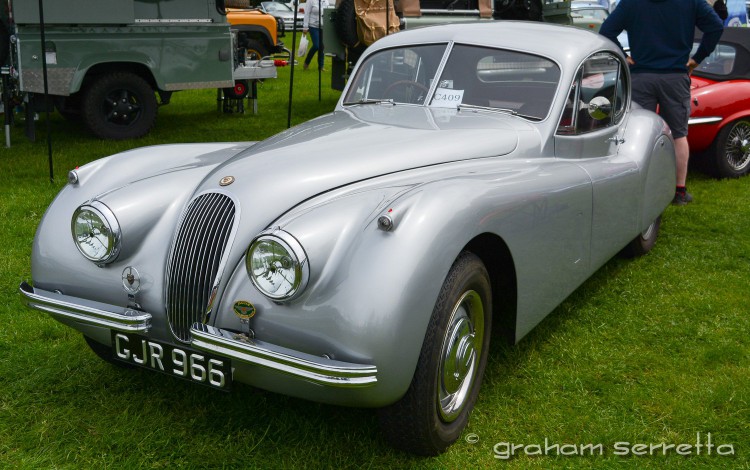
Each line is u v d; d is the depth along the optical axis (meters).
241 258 2.43
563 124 3.50
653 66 5.55
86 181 2.92
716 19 5.41
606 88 4.01
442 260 2.28
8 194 5.91
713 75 6.98
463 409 2.70
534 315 3.04
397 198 2.37
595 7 14.72
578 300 4.10
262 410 2.88
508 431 2.77
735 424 2.83
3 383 3.06
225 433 2.72
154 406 2.91
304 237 2.23
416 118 3.41
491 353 3.39
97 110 8.29
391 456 2.57
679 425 2.82
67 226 2.79
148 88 8.56
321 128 3.28
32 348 3.37
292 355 2.19
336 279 2.22
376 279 2.18
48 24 7.68
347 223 2.32
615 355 3.41
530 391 3.05
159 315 2.57
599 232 3.59
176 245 2.57
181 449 2.60
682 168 5.91
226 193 2.58
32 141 8.17
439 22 10.20
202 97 12.51
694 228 5.47
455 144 3.04
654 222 4.84
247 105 11.36
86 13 7.88
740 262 4.75
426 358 2.33
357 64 4.08
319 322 2.20
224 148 3.40
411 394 2.36
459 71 3.70
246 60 10.23
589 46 3.83
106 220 2.59
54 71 7.84
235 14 13.20
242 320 2.32
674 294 4.20
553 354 3.41
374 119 3.41
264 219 2.48
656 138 4.39
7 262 4.41
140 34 8.38
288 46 20.52
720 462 2.60
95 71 8.37
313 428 2.75
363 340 2.15
